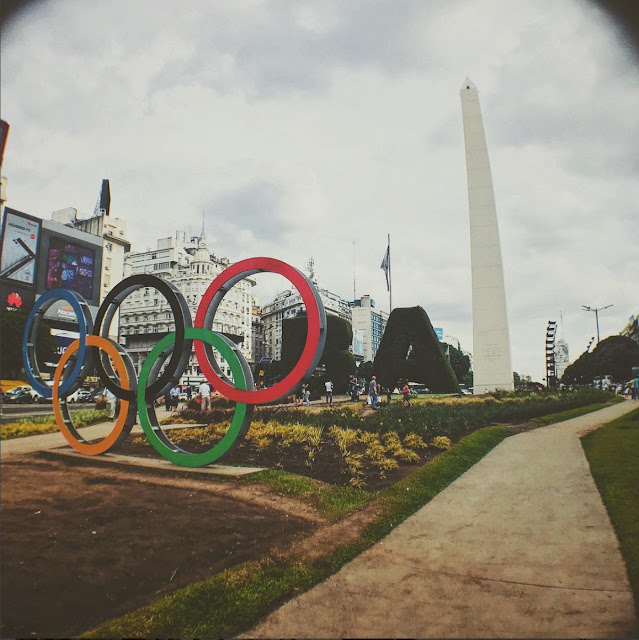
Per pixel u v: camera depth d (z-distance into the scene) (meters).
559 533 6.13
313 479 8.86
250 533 6.18
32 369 11.91
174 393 23.30
